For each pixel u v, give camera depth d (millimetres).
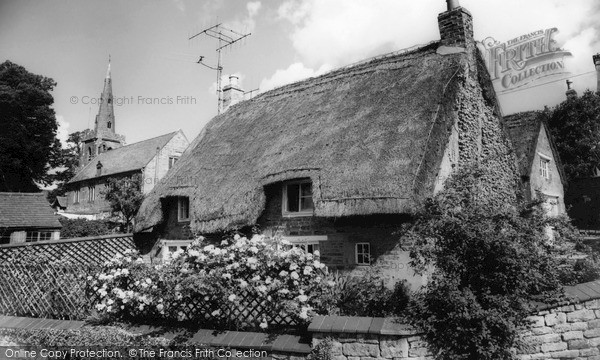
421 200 7949
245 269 7047
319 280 6953
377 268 8625
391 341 5727
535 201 7031
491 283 6082
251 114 14688
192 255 7328
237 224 10430
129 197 29562
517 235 6191
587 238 10562
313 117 11727
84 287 8242
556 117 21953
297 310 6516
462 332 5809
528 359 6258
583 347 6672
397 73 11359
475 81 11000
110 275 7879
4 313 8992
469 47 10883
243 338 6488
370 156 9102
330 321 6066
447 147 9633
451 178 7734
